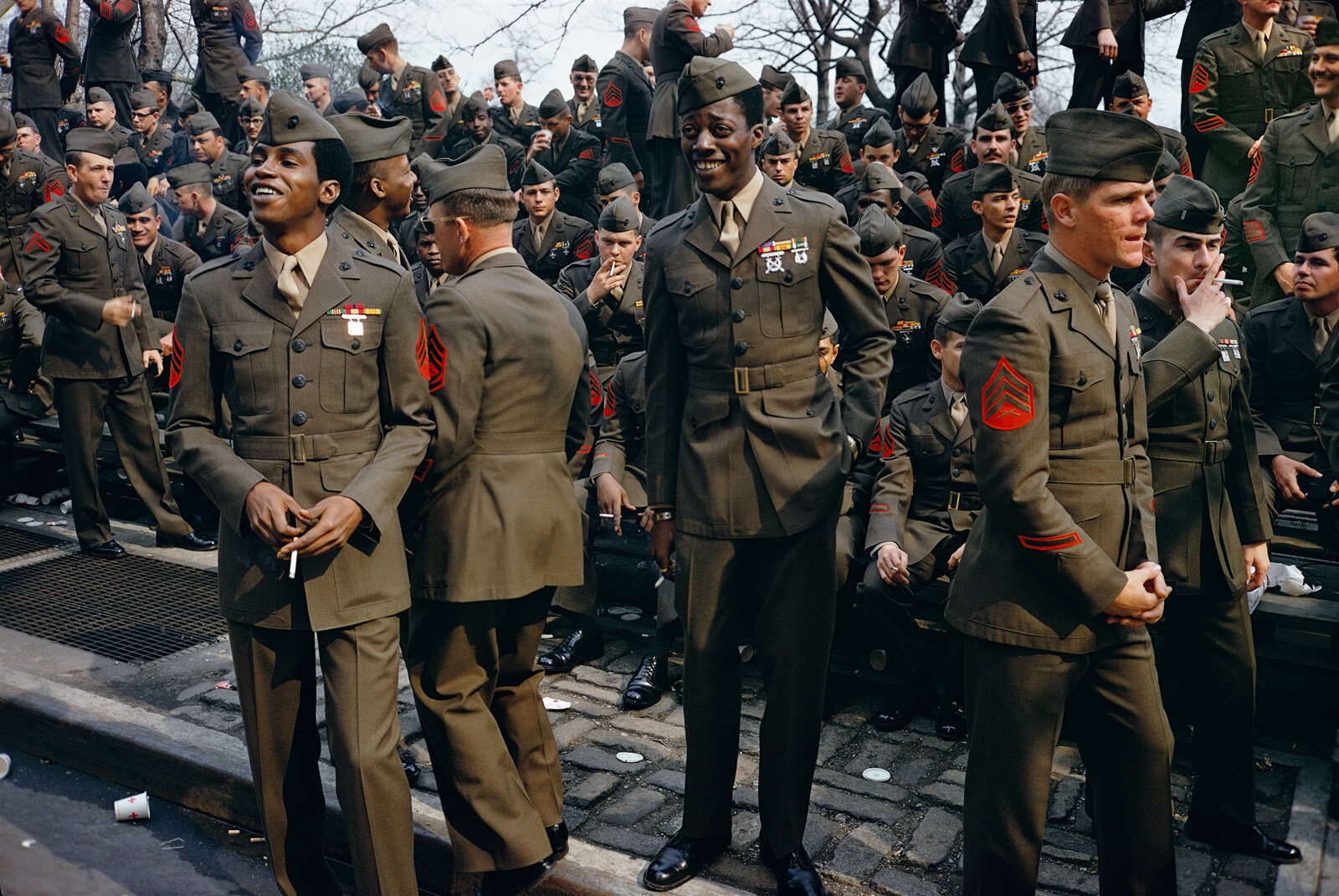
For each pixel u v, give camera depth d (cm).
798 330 297
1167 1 727
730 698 309
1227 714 310
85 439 574
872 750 388
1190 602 316
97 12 1060
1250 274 532
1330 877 298
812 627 298
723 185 291
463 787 291
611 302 541
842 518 424
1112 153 234
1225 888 296
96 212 583
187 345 278
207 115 844
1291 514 501
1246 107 578
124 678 439
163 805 370
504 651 311
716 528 299
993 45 725
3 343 659
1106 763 257
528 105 911
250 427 272
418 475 288
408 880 275
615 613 512
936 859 312
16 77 1035
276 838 288
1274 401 415
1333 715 376
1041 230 585
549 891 304
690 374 309
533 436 299
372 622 274
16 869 324
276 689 280
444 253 307
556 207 714
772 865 308
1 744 412
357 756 266
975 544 262
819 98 1572
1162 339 323
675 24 642
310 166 269
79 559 583
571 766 373
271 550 272
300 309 274
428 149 902
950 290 534
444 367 283
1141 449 261
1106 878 263
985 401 239
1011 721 249
